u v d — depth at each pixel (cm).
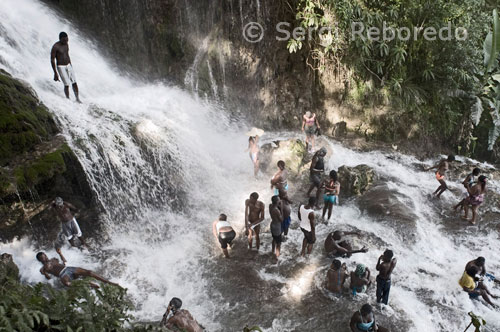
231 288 826
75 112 1034
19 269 809
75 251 890
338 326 734
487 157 1566
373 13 1351
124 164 1013
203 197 1128
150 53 1505
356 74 1445
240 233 996
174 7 1467
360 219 1070
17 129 852
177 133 1180
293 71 1495
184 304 782
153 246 948
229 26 1459
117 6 1484
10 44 1181
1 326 405
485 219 1074
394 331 727
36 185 830
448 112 1495
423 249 968
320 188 1070
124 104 1223
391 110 1472
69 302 485
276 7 1411
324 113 1512
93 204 959
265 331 722
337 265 789
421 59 1471
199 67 1484
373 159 1386
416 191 1201
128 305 546
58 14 1455
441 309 795
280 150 1263
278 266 887
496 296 837
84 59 1374
